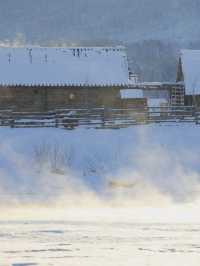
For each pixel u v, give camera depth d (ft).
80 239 55.16
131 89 362.74
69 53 353.92
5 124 307.58
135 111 317.63
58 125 307.58
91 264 42.55
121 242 53.62
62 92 334.65
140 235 58.18
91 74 337.72
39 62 344.28
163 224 67.77
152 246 51.39
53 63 344.90
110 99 339.16
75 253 47.32
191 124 314.55
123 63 351.46
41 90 333.21
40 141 260.01
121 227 64.54
